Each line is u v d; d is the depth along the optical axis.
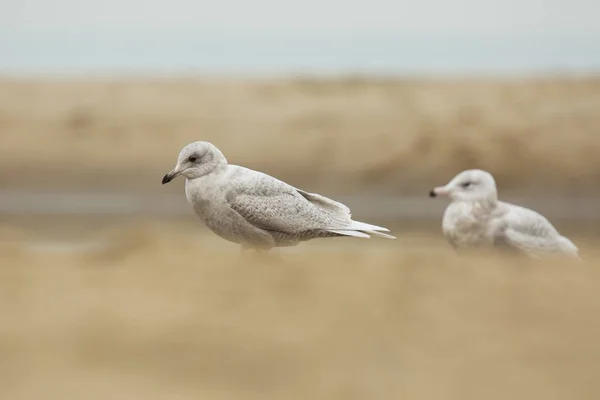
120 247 15.40
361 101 44.62
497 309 11.18
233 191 13.45
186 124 41.50
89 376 9.13
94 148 39.00
